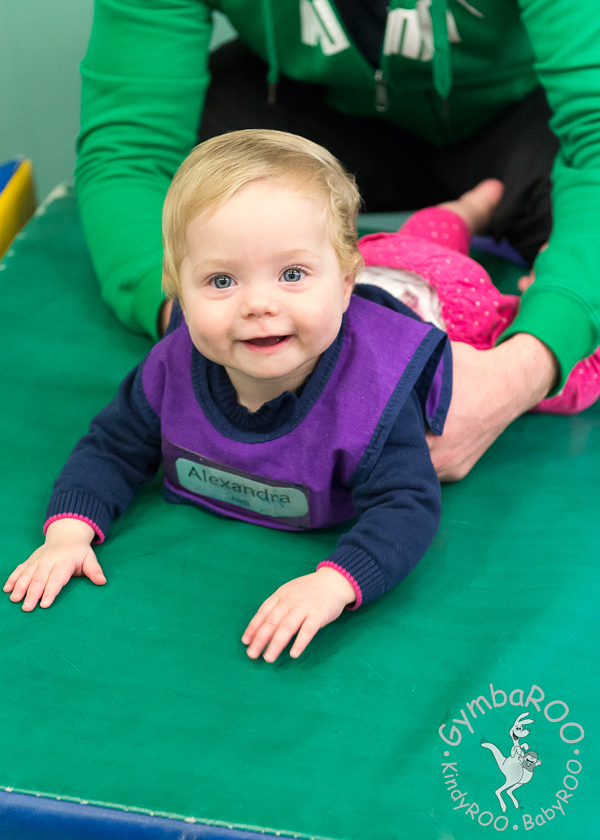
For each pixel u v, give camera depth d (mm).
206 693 683
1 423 1012
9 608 748
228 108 1446
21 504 883
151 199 1189
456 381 866
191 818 597
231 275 661
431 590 790
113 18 1215
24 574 764
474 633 742
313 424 758
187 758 635
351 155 1479
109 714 665
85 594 763
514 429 1026
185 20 1225
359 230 1504
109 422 846
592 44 1037
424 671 705
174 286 729
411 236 1137
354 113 1463
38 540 835
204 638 728
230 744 646
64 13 1865
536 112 1365
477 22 1202
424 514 741
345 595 712
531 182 1320
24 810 604
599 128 1038
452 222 1268
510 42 1254
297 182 663
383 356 765
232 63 1476
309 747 645
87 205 1218
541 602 766
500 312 1054
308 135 1457
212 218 648
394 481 747
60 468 941
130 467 851
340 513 831
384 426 748
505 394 886
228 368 766
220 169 663
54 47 1905
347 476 776
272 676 697
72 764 628
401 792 616
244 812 602
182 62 1230
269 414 770
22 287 1297
